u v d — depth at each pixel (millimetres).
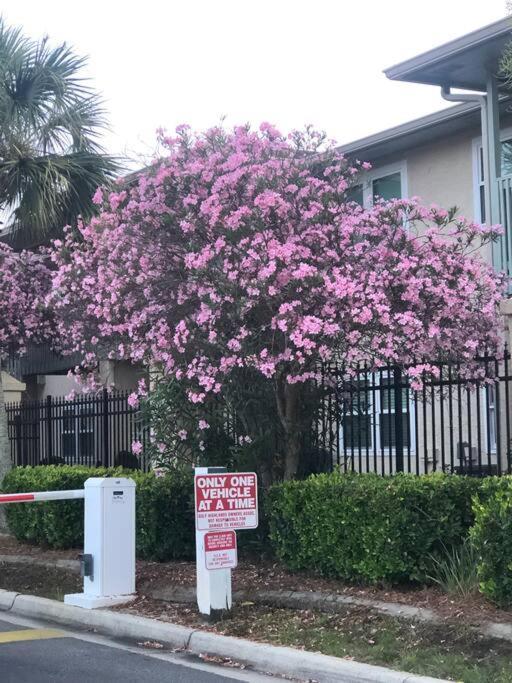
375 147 14328
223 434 10188
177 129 9836
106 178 13547
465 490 8008
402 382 11281
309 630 7340
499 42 10883
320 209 8938
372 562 7980
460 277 8867
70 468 12430
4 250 14961
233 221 8672
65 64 13609
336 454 10680
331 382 10039
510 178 11133
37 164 13328
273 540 9188
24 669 6816
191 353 9219
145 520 10359
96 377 11578
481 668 6047
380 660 6434
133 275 9367
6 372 19719
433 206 9273
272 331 8836
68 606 8922
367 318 8195
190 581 9289
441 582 7578
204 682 6441
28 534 12359
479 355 9875
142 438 12008
